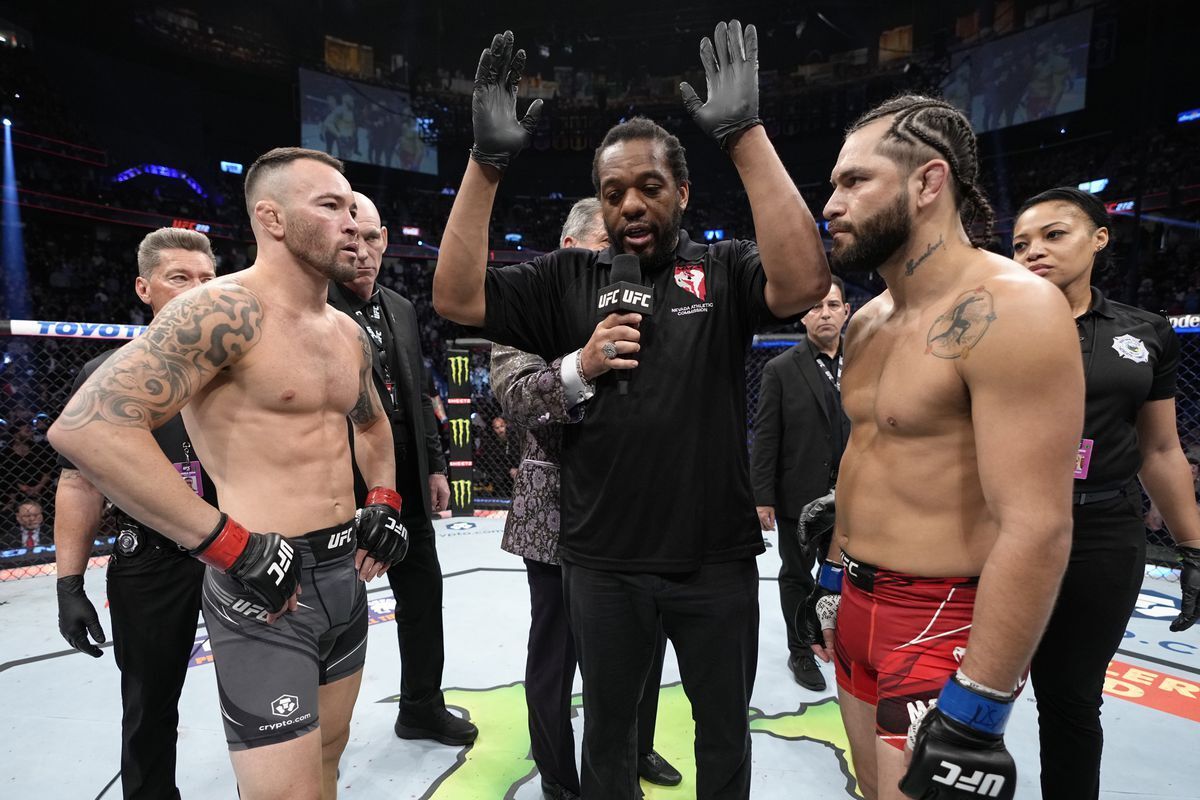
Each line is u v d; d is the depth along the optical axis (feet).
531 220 78.69
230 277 5.16
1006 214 63.10
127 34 57.67
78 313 52.11
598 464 5.16
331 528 5.42
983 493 3.69
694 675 5.27
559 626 6.88
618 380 5.06
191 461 7.09
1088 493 5.74
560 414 5.15
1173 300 47.62
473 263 5.00
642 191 4.99
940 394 3.90
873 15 68.23
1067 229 6.03
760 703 9.28
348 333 6.07
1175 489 6.40
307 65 69.51
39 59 53.11
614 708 5.29
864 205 4.09
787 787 7.39
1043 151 61.05
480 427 26.25
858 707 4.74
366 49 73.36
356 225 5.34
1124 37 54.39
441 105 77.36
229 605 4.95
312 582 5.29
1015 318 3.50
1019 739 8.38
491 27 76.69
